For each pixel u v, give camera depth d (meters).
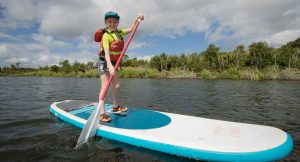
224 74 34.56
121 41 3.86
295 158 3.08
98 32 3.72
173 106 7.44
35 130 4.15
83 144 3.34
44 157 2.99
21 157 2.99
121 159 2.88
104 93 3.60
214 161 2.64
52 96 10.14
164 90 13.24
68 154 3.07
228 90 13.54
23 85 17.77
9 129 4.28
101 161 2.86
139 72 40.91
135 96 10.12
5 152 3.16
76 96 10.18
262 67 40.81
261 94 11.34
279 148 2.60
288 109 6.98
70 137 3.68
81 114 4.44
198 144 2.77
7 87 15.58
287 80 27.38
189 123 3.53
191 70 45.41
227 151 2.60
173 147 2.88
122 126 3.51
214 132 3.11
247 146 2.64
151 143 3.05
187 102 8.31
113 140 3.40
